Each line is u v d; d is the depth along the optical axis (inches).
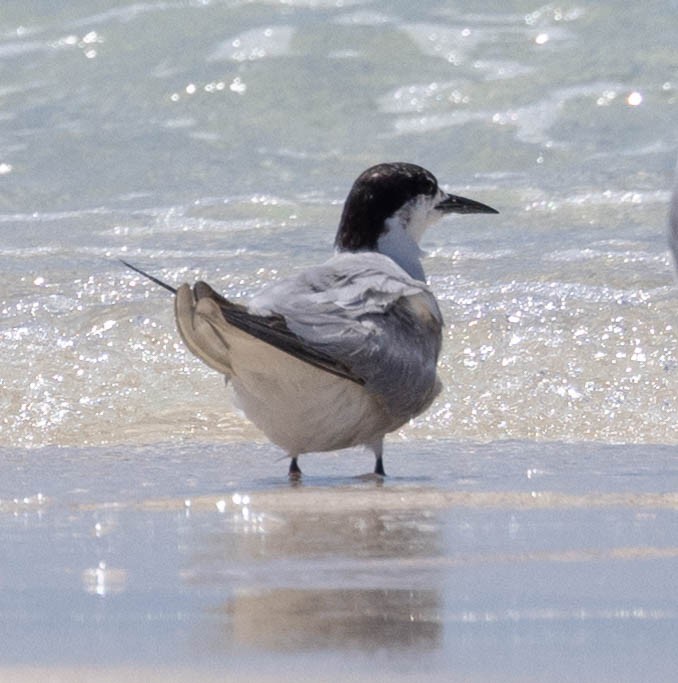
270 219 754.2
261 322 372.8
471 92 919.7
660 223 719.7
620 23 978.1
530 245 681.6
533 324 551.5
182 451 446.0
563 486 376.5
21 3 1021.8
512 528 320.2
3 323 558.9
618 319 553.3
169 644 219.6
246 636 225.5
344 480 396.5
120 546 301.3
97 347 535.8
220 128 893.8
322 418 399.2
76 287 606.9
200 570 277.3
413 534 314.0
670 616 239.9
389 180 477.4
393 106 911.7
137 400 497.7
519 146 860.6
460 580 268.4
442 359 523.5
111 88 935.0
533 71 936.3
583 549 296.5
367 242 475.2
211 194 800.9
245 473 410.9
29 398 494.6
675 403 490.6
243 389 403.2
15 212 778.8
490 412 487.8
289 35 976.9
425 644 220.7
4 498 364.2
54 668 205.3
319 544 303.4
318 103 916.0
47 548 299.3
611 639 224.8
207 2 1015.6
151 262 659.4
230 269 645.3
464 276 620.1
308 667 205.2
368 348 392.5
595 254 655.1
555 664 209.6
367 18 995.3
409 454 441.1
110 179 831.7
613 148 855.1
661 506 346.0
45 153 864.9
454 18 992.9
